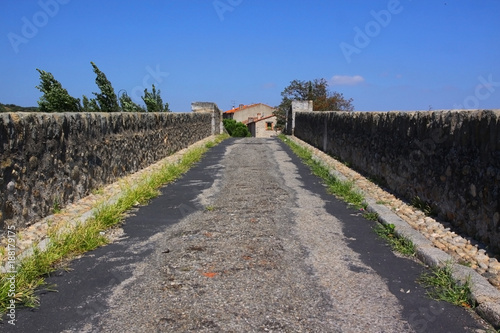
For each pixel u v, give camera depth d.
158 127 12.81
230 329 3.24
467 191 5.26
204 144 18.66
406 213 6.43
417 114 6.96
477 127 5.07
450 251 4.74
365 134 10.07
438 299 3.78
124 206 6.73
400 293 3.89
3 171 5.06
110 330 3.25
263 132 57.78
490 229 4.72
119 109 14.19
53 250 4.64
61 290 3.93
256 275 4.24
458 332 3.25
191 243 5.21
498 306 3.42
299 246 5.12
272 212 6.71
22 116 5.51
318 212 6.77
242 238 5.38
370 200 7.26
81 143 7.31
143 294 3.84
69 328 3.28
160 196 7.93
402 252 4.95
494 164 4.70
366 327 3.30
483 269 4.21
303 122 21.91
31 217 5.68
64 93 10.91
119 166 9.34
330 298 3.77
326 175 10.09
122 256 4.80
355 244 5.24
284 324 3.32
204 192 8.27
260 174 10.46
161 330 3.24
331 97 38.78
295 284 4.04
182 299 3.73
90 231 5.26
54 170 6.35
